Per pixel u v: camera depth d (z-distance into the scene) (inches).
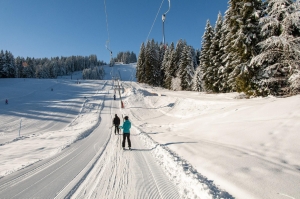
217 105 750.5
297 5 487.5
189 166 201.2
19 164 264.4
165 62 2581.2
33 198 151.9
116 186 172.1
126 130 328.8
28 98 1722.4
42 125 880.9
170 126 618.5
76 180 189.0
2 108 1230.9
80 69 7293.3
